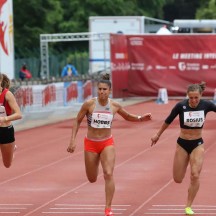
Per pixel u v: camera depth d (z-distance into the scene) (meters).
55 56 129.88
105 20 103.25
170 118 26.20
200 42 89.00
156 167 37.12
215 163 38.47
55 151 44.34
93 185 32.06
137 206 27.39
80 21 153.75
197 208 26.80
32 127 59.78
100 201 28.41
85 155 25.52
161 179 33.47
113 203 27.94
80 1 154.88
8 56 61.66
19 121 61.84
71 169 36.91
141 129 57.16
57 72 122.06
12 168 37.50
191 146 25.83
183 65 89.56
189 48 89.25
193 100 25.50
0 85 26.03
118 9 157.50
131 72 90.94
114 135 53.03
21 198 29.27
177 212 26.17
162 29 95.75
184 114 25.72
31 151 44.53
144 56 90.31
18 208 27.31
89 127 25.41
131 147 45.69
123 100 89.81
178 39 89.44
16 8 138.88
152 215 25.73
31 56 135.62
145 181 32.94
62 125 61.59
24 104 63.00
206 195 29.34
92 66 104.38
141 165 37.91
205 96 89.12
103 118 25.12
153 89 90.19
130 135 52.94
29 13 140.25
